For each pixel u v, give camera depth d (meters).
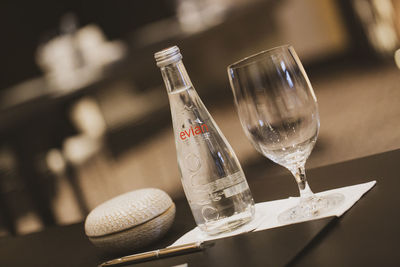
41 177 3.79
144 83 5.69
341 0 4.62
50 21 6.23
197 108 0.59
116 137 5.01
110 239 0.61
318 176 0.66
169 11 6.70
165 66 0.59
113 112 5.36
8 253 0.82
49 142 3.99
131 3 6.64
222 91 5.67
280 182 0.71
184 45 4.09
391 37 4.12
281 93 0.51
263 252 0.47
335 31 4.91
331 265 0.41
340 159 2.39
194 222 0.66
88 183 3.94
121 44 5.63
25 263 0.73
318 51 5.20
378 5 4.16
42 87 4.02
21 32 6.09
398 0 4.02
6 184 3.46
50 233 0.86
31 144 3.59
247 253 0.48
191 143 0.58
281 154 0.52
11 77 6.14
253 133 0.52
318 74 4.36
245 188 0.58
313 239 0.46
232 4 5.34
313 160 2.50
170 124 5.15
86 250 0.69
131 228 0.61
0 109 3.46
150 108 5.65
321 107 3.36
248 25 5.57
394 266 0.37
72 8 6.43
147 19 6.73
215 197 0.57
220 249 0.52
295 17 5.26
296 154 0.52
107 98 5.30
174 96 0.59
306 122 0.51
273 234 0.51
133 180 3.62
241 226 0.58
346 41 4.77
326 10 4.92
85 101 4.87
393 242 0.41
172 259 0.53
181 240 0.60
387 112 2.78
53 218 3.43
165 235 0.64
